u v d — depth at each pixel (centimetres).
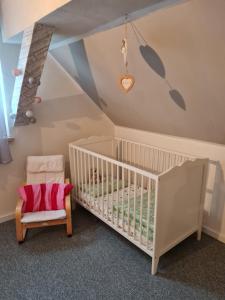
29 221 229
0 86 252
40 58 200
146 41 162
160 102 223
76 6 139
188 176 203
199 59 150
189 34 138
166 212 191
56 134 301
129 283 188
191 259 213
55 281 190
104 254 221
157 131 284
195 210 224
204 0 114
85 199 275
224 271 200
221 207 234
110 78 240
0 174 268
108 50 199
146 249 200
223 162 226
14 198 284
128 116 295
